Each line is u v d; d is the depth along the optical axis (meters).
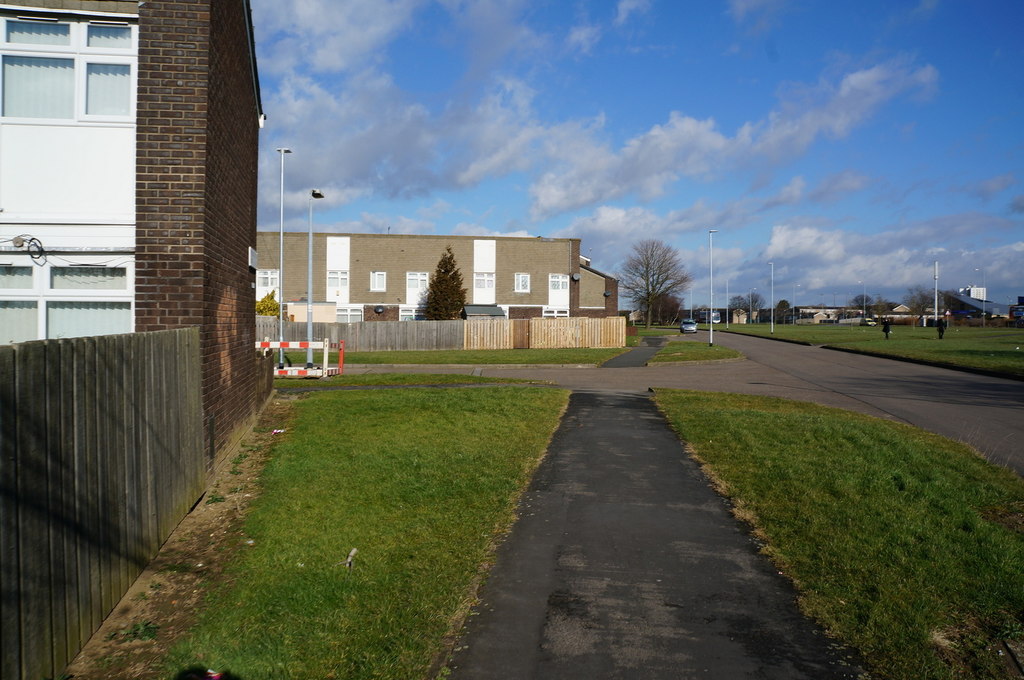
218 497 8.07
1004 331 72.31
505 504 7.66
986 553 6.01
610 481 8.88
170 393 6.79
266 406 14.41
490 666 4.33
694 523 7.16
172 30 8.34
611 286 62.34
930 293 124.94
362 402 14.99
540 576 5.76
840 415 14.95
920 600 5.12
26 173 8.22
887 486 8.19
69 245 8.25
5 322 8.24
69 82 8.31
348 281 57.19
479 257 59.06
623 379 24.69
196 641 4.59
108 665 4.38
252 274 12.76
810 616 5.02
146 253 8.28
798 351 41.59
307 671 4.26
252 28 11.80
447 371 28.95
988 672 4.23
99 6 8.22
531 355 38.25
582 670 4.29
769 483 8.48
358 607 5.09
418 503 7.57
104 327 8.46
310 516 7.10
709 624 4.91
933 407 16.78
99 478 4.96
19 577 3.81
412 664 4.33
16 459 3.81
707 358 33.12
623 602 5.27
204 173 8.36
